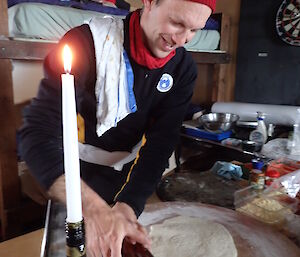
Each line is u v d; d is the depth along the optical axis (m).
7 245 0.86
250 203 1.13
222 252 0.89
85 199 0.65
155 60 0.94
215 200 1.23
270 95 2.86
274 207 1.07
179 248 0.92
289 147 1.85
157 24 0.81
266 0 2.71
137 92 1.00
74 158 0.38
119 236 0.63
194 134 2.38
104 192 1.19
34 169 0.72
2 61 1.70
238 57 3.00
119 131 1.12
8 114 1.79
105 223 0.64
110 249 0.60
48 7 1.82
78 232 0.40
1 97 1.74
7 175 1.86
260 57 2.86
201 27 0.79
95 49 0.90
